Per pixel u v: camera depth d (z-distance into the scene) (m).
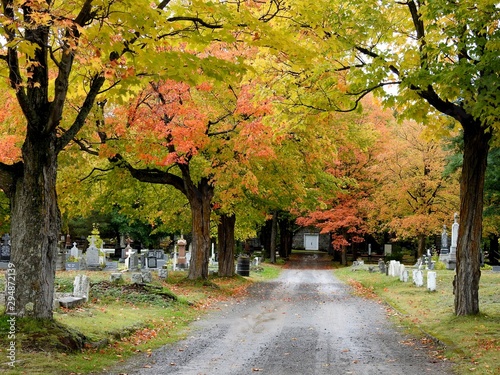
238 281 28.91
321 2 10.05
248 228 36.06
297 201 28.42
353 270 40.22
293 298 21.39
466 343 10.52
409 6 12.54
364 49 12.69
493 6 10.13
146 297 16.44
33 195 9.40
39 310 9.34
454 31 10.62
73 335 9.38
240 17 8.88
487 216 31.33
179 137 17.77
